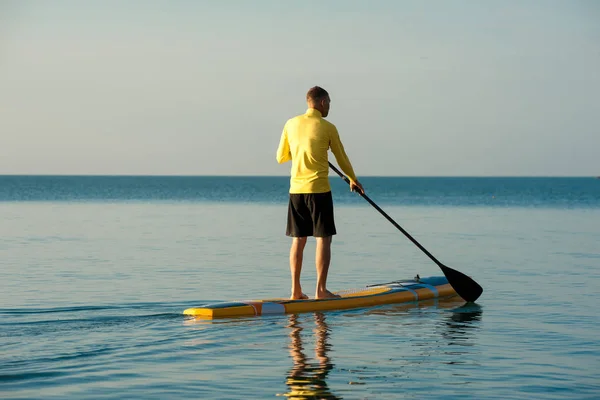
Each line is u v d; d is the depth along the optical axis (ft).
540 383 16.11
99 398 14.87
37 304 26.45
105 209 112.27
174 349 19.11
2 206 121.39
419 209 115.85
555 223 81.05
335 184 330.75
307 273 37.09
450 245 53.26
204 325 22.33
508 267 39.81
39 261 41.88
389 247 51.75
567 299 28.58
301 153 25.23
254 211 108.17
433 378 16.48
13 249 48.91
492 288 31.76
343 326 22.53
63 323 22.47
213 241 56.39
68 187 300.81
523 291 30.86
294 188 25.50
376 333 21.47
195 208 118.01
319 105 25.71
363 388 15.67
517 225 77.36
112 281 33.37
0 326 21.85
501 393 15.35
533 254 46.75
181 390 15.46
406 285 29.40
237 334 21.08
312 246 52.49
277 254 46.52
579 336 21.18
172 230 68.64
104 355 18.37
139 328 21.76
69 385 15.75
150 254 46.26
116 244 53.26
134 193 219.61
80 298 28.07
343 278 35.40
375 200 163.53
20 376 16.39
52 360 17.79
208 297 28.71
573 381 16.29
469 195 208.23
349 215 96.07
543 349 19.42
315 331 21.66
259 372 16.92
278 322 23.02
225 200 159.43
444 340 20.52
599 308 26.37
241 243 54.60
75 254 45.96
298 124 25.34
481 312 25.44
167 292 30.04
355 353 18.88
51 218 87.15
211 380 16.22
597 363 17.93
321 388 15.67
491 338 20.85
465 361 18.08
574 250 49.42
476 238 59.88
